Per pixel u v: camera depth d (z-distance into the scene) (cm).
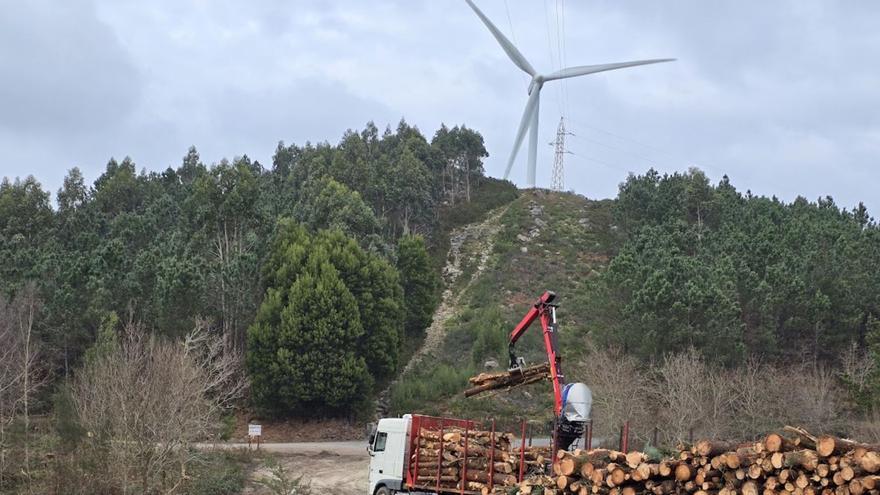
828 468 1395
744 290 5822
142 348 4394
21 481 3130
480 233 10425
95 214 9625
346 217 7769
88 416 3284
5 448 3288
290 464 4188
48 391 5319
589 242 9894
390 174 10275
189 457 3188
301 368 5619
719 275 5806
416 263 7281
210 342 5400
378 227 8025
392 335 6088
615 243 9556
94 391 3253
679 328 5206
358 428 5744
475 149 12531
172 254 6812
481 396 5819
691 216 9519
